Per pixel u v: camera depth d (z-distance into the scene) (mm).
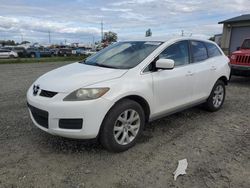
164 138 4238
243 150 3834
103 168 3277
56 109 3342
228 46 21719
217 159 3553
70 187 2889
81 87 3381
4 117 5121
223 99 5949
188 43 4938
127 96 3668
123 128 3689
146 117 4121
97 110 3348
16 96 7090
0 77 11539
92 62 4566
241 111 5852
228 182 3020
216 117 5383
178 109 4668
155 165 3377
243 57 8977
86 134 3375
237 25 20781
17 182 2949
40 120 3650
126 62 4141
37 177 3055
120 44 4941
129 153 3695
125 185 2941
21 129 4488
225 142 4117
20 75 12430
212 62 5426
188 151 3783
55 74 4008
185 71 4602
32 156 3539
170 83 4270
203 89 5164
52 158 3498
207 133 4488
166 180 3047
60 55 46375
